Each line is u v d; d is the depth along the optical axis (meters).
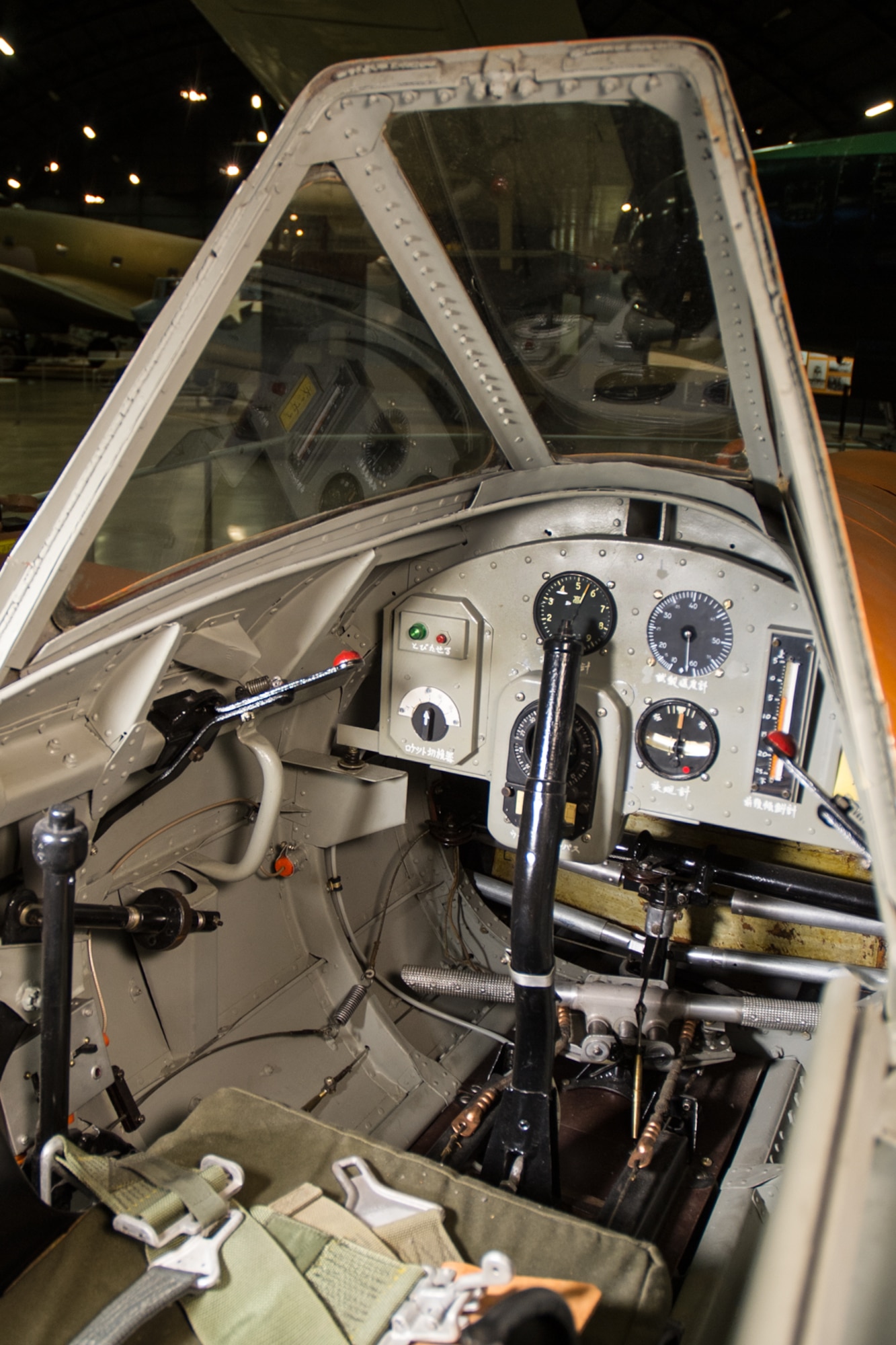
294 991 2.03
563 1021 1.99
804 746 1.75
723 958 2.21
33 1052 1.37
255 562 1.57
